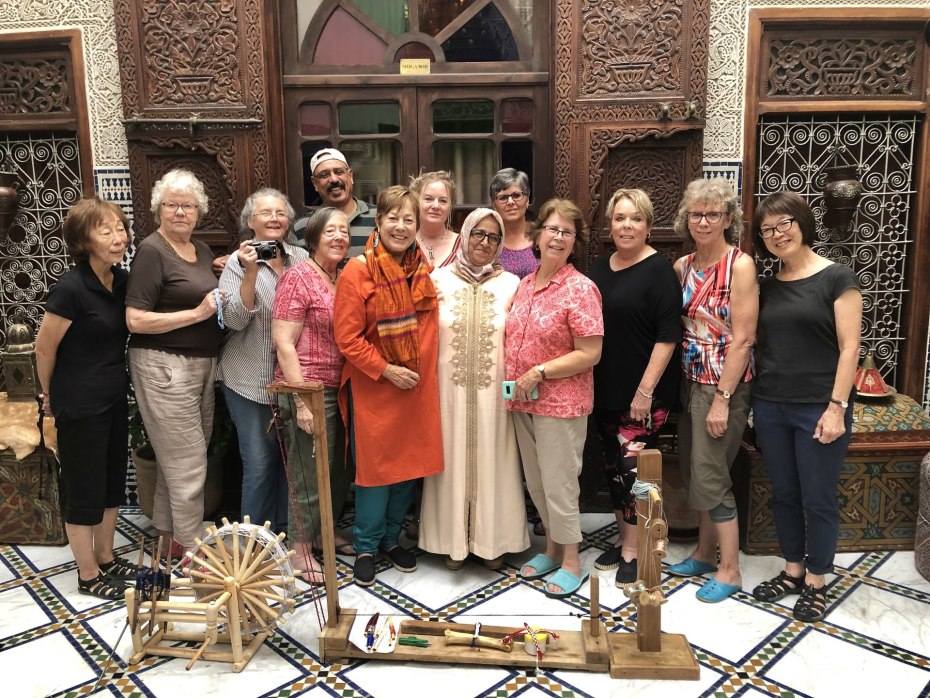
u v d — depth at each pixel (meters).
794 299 2.34
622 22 3.06
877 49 3.13
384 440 2.52
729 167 3.19
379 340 2.47
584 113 3.12
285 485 2.92
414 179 2.87
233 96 3.13
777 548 2.84
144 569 2.17
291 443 2.66
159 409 2.58
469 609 2.45
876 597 2.50
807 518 2.38
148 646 2.20
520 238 3.01
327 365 2.62
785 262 2.41
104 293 2.50
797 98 3.16
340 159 3.00
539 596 2.54
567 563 2.59
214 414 3.08
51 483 2.95
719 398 2.42
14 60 3.25
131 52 3.10
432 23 3.27
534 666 2.11
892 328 3.35
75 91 3.21
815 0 3.07
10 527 3.00
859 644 2.21
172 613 2.21
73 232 2.42
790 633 2.28
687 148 3.13
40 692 2.02
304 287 2.55
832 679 2.04
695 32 3.03
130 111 3.13
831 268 2.31
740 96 3.14
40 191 3.38
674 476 2.92
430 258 2.82
